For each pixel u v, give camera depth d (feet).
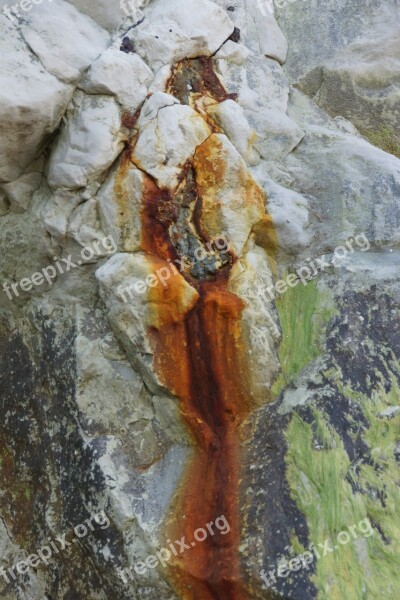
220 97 9.38
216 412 8.53
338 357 8.53
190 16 9.21
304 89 10.82
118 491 8.24
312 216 9.41
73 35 8.73
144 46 8.96
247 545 7.70
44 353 9.11
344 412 8.27
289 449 8.15
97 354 8.66
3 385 9.60
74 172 8.52
